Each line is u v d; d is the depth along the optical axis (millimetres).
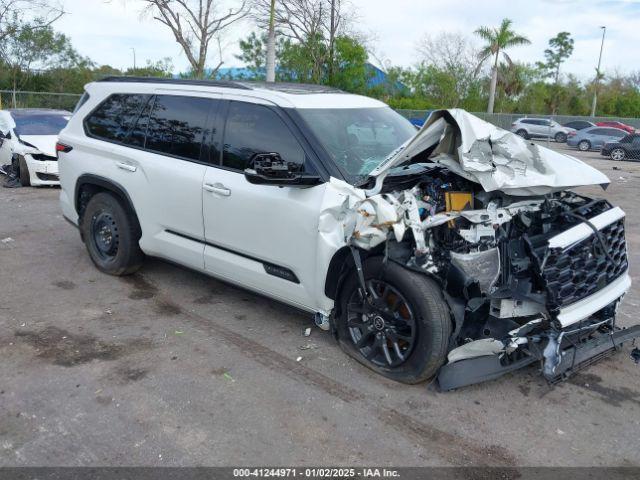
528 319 3650
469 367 3537
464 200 3670
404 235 3527
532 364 4059
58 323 4555
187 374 3807
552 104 51656
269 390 3633
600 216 3846
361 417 3369
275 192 4043
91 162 5457
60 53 36625
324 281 3871
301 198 3895
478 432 3260
